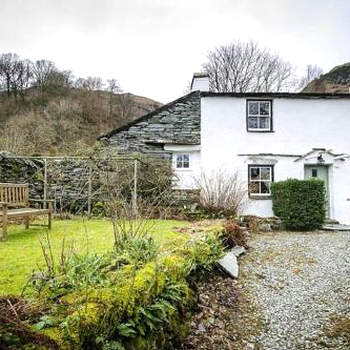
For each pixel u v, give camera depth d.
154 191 10.38
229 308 4.08
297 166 11.98
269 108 12.21
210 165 11.88
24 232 6.47
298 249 7.07
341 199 11.80
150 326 2.53
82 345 1.87
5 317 1.71
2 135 20.22
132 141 12.57
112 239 5.68
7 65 34.16
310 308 4.12
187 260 3.93
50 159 10.37
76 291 2.32
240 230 7.38
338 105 12.23
